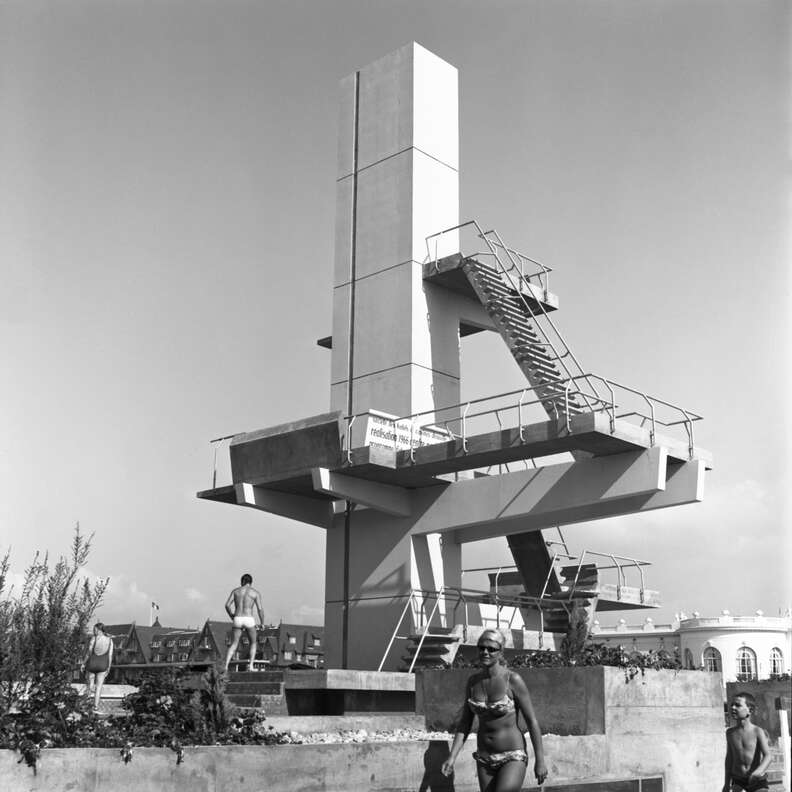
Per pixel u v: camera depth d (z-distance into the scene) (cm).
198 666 1681
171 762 824
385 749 965
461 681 1376
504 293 2419
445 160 2666
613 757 1192
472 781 1026
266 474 2336
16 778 741
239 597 1773
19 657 823
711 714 1349
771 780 1255
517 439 2022
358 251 2642
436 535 2441
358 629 2423
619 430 1945
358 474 2273
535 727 888
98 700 1437
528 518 2336
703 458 2048
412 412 2391
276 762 888
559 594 2491
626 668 1254
